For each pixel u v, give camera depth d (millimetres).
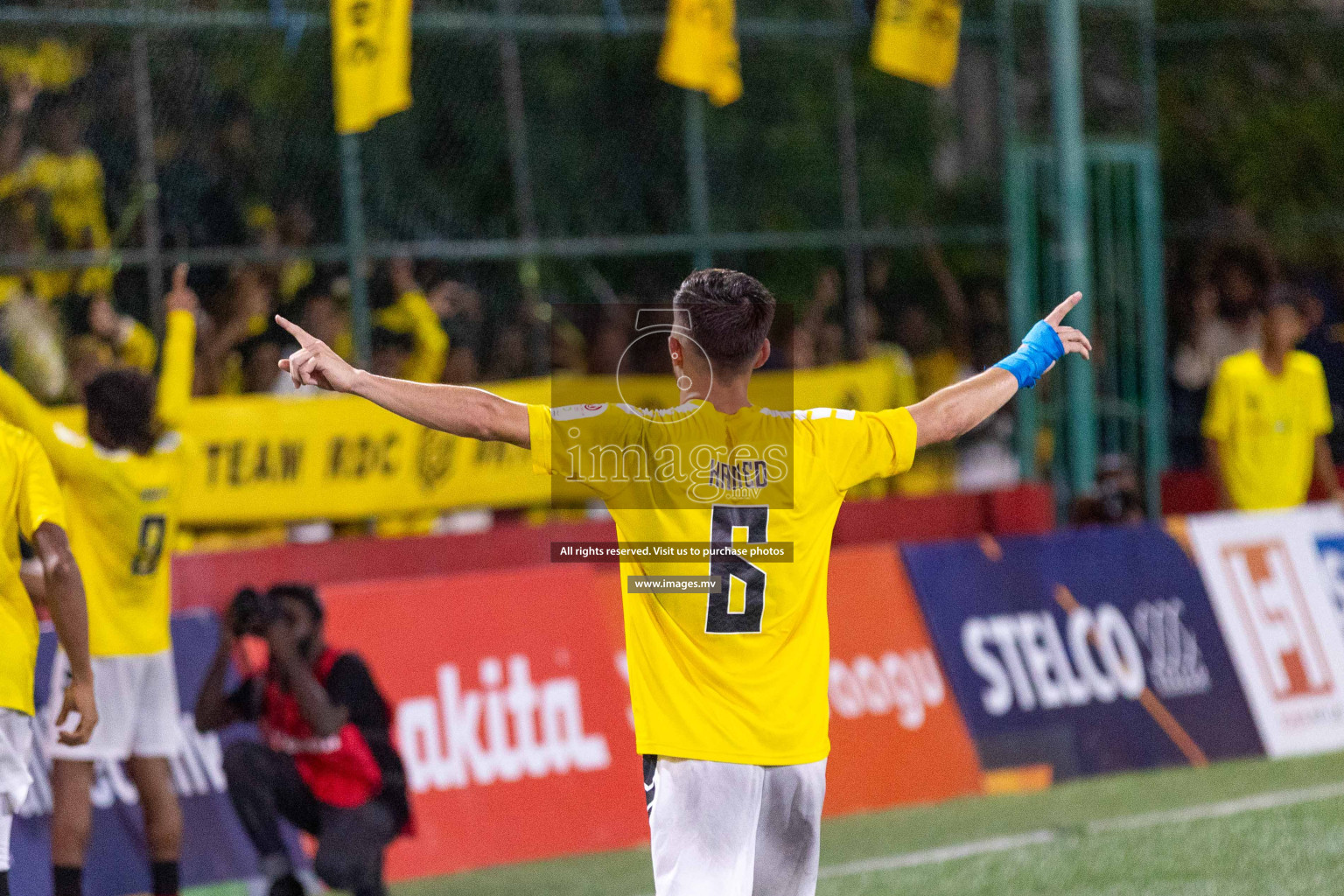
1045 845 22562
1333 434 40719
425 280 34406
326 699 18984
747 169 44219
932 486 36125
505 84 34562
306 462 28984
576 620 25141
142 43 28875
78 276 30547
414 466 29969
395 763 19641
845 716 26125
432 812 22906
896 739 26422
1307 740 29828
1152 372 38094
